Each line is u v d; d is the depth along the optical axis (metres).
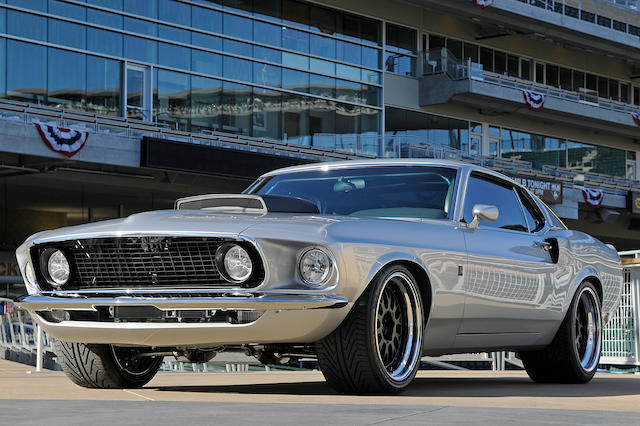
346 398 5.24
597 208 49.38
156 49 34.00
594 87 52.81
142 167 31.27
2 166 29.88
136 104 33.34
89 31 32.19
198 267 5.39
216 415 3.98
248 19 36.97
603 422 3.81
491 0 42.50
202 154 32.66
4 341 15.02
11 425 3.63
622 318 10.55
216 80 35.75
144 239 5.45
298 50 38.72
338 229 5.37
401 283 5.64
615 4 50.00
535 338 7.02
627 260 10.44
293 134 38.28
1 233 32.81
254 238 5.21
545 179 44.66
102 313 5.64
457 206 6.29
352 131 40.59
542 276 6.91
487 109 45.94
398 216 6.15
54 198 34.06
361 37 41.41
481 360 11.38
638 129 52.47
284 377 8.21
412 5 43.00
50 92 31.06
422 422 3.71
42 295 5.86
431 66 43.78
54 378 8.09
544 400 5.23
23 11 30.53
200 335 5.40
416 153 40.72
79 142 29.70
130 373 6.38
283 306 5.17
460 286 6.05
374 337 5.38
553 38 47.44
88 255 5.68
